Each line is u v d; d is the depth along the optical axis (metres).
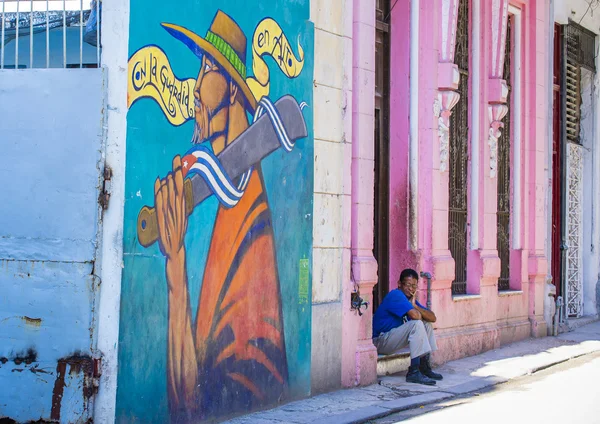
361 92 9.68
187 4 7.19
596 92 16.88
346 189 9.40
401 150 11.36
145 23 6.74
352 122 9.62
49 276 6.46
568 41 16.00
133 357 6.61
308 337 8.77
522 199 14.06
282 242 8.43
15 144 6.56
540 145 14.46
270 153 8.27
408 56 11.35
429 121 11.32
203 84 7.38
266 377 8.16
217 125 7.55
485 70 12.81
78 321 6.39
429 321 10.22
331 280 9.16
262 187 8.15
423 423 7.78
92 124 6.45
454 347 11.65
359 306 9.46
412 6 11.34
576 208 16.47
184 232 7.13
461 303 11.98
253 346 7.99
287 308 8.48
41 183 6.51
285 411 8.10
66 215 6.46
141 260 6.68
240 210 7.83
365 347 9.61
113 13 6.52
